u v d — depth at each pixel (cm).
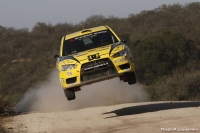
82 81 1853
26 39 9525
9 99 2598
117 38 2059
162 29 9594
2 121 1970
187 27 9256
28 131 1698
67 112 2209
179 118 1609
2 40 9562
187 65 5722
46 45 8881
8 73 6969
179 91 3944
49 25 10612
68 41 2102
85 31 2142
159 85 4091
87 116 1969
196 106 1938
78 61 1864
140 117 1742
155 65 5591
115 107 2247
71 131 1599
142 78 5653
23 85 6181
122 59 1859
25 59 8319
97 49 1925
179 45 5975
